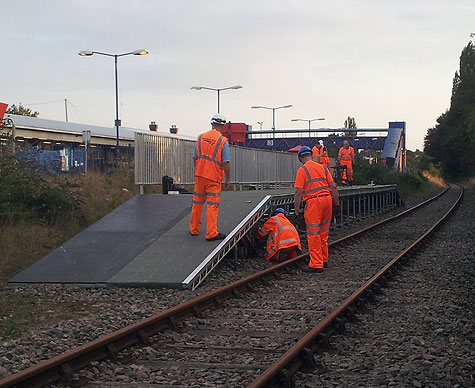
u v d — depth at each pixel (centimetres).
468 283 1038
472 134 4819
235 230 1141
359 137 8562
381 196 3114
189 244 1084
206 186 1102
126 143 3806
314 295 896
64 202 1398
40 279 975
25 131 2883
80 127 3381
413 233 1942
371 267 1195
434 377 513
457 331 684
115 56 3198
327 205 1144
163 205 1372
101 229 1215
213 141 1095
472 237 1827
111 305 825
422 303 852
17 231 1235
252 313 779
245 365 549
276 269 1074
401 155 8681
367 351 598
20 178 1369
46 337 649
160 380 511
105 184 1688
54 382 498
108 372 534
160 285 923
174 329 687
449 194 5500
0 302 848
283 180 2644
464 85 6700
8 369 536
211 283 995
